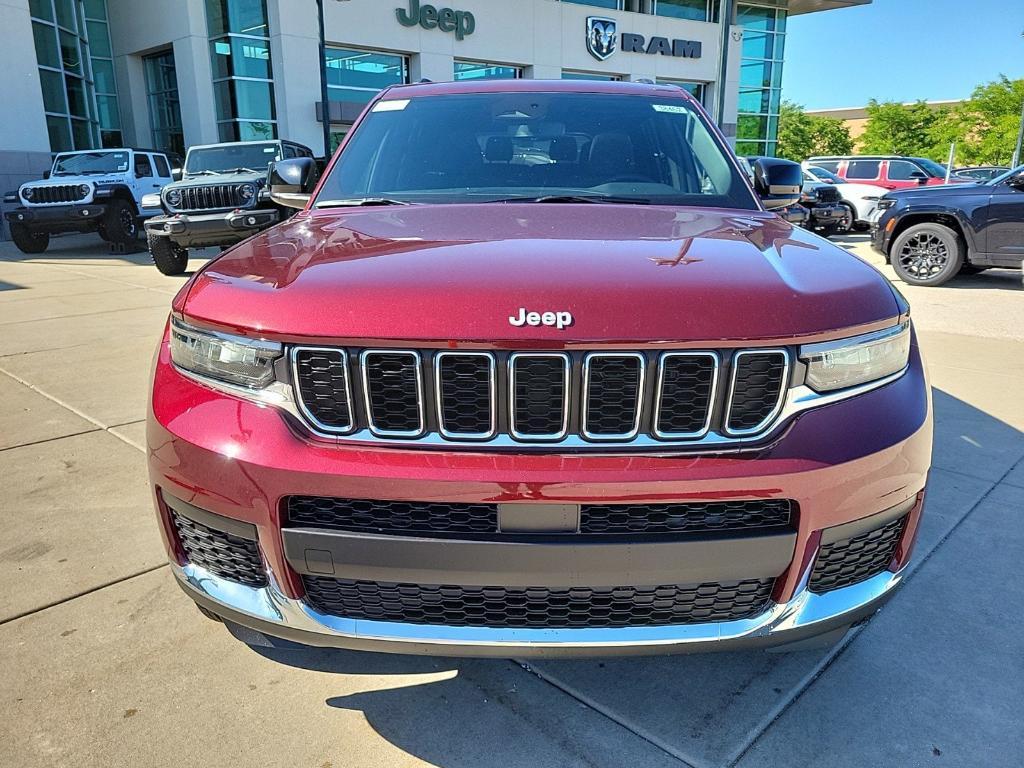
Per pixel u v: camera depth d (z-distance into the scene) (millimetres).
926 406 1817
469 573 1567
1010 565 2666
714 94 31453
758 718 1967
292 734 1914
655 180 2742
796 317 1585
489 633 1636
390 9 23359
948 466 3496
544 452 1544
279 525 1615
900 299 1887
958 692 2057
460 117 3014
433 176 2771
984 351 5676
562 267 1675
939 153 47188
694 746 1876
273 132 23031
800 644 1746
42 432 3984
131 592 2520
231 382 1693
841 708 1997
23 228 13336
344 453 1571
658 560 1547
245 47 22094
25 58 17438
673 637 1632
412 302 1562
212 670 2148
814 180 16219
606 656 1642
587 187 2701
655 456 1545
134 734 1907
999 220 8383
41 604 2447
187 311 1774
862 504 1646
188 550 1843
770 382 1587
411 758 1844
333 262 1799
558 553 1532
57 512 3072
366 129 3035
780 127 54625
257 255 1973
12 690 2059
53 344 5988
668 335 1515
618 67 28500
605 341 1501
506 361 1519
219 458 1643
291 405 1613
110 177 13617
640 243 1898
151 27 23609
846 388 1666
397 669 2152
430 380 1541
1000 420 4102
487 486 1521
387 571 1592
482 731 1929
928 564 2676
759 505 1598
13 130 17312
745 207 2617
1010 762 1820
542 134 2918
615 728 1938
